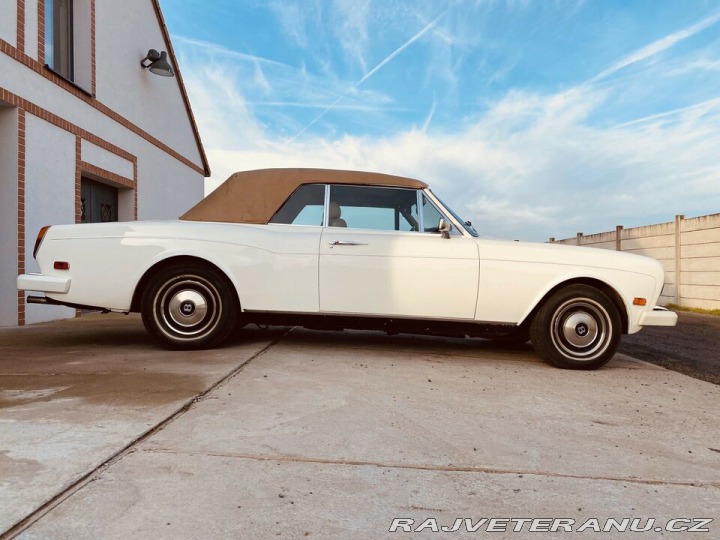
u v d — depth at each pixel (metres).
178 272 4.32
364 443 2.36
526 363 4.55
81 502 1.72
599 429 2.72
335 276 4.34
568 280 4.43
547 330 4.33
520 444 2.45
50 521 1.60
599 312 4.32
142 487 1.85
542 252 4.38
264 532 1.60
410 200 4.69
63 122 7.45
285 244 4.38
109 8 9.01
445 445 2.39
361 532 1.63
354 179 4.70
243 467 2.05
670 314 4.34
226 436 2.37
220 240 4.33
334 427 2.55
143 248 4.28
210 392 3.08
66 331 5.79
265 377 3.50
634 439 2.59
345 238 4.39
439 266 4.32
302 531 1.62
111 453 2.10
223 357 4.09
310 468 2.07
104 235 4.32
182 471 1.99
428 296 4.34
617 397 3.42
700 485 2.07
